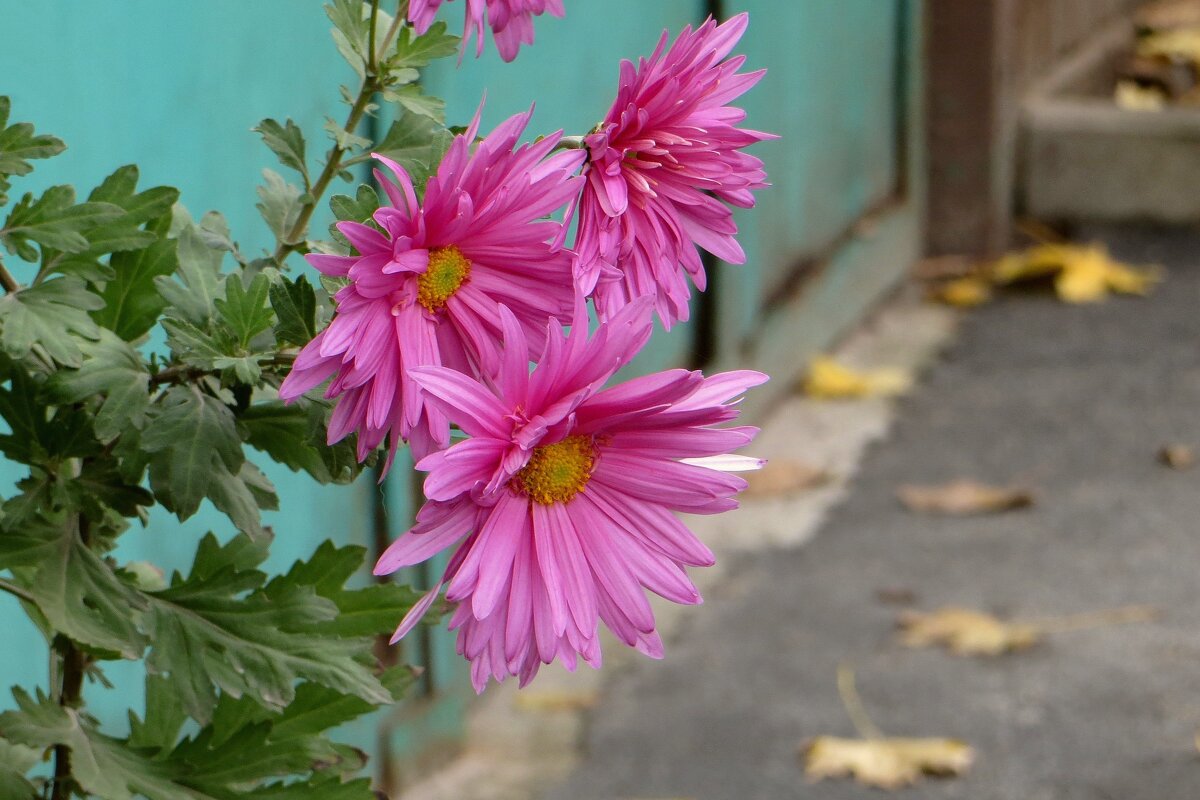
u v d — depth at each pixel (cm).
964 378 577
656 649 111
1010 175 727
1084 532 450
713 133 116
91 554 128
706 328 488
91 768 129
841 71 588
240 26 274
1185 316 637
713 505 111
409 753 334
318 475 129
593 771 342
